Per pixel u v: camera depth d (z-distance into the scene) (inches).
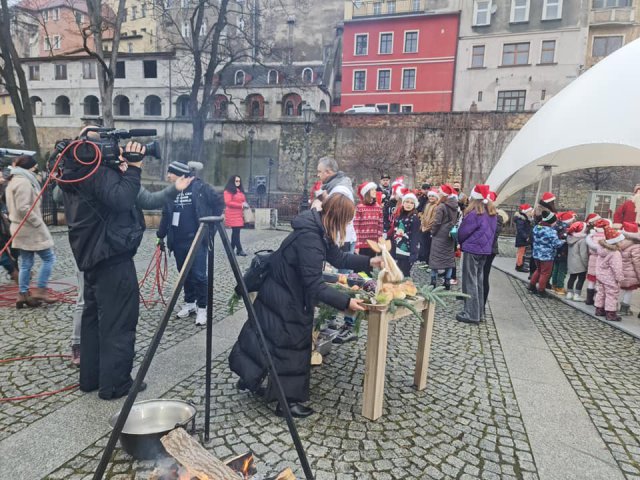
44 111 1648.6
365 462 101.2
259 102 1428.4
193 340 173.2
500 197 520.4
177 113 1488.7
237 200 386.3
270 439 108.0
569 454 109.3
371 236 247.9
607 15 1274.6
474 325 218.8
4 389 128.0
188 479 77.6
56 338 168.4
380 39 1467.8
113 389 122.9
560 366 167.8
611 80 325.7
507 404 134.6
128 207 115.8
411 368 158.9
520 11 1330.0
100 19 750.5
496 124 1011.9
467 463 103.3
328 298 111.2
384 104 1481.3
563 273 297.9
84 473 92.7
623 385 152.2
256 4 1175.0
